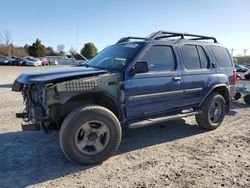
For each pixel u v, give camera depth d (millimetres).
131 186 3883
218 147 5469
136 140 5809
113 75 4805
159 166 4547
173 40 5879
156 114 5484
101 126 4574
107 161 4715
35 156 4852
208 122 6422
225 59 6887
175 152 5180
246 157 4969
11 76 22266
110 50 5809
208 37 6723
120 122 5051
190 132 6422
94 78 4609
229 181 4051
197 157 4941
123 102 4945
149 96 5215
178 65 5727
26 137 5816
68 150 4363
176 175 4227
